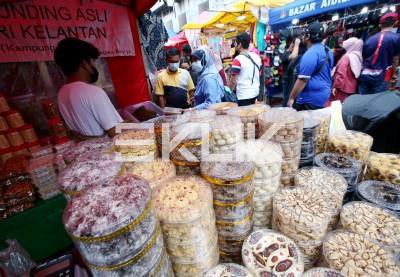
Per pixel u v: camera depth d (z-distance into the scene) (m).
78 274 0.88
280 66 5.48
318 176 1.07
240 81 3.14
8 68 1.88
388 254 0.75
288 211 0.86
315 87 2.68
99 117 1.43
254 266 0.75
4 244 1.05
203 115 1.28
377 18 3.88
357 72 3.38
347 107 1.51
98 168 0.80
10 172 1.14
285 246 0.80
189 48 4.52
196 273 0.80
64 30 2.07
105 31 2.39
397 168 1.10
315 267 0.81
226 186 0.79
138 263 0.57
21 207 1.09
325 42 4.45
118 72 2.77
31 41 1.90
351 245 0.79
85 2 2.17
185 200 0.74
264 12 4.51
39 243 1.15
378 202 0.95
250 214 0.91
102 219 0.51
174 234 0.72
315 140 1.25
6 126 1.42
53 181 1.17
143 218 0.55
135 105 2.69
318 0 3.71
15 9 1.79
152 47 3.17
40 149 1.32
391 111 1.29
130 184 0.65
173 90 3.18
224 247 0.93
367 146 1.22
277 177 1.00
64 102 1.44
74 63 1.43
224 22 5.57
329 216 0.83
